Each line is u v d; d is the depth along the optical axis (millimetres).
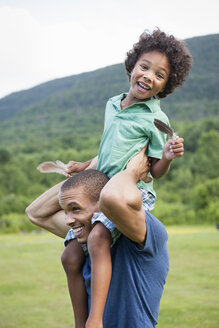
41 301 13984
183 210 71938
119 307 2537
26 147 115750
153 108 2756
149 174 2789
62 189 2592
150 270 2578
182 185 83062
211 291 14484
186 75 2949
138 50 2881
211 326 10234
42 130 168125
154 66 2764
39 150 113750
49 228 3215
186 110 145250
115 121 2762
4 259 24859
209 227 60406
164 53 2783
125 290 2533
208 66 178125
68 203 2549
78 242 2629
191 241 29047
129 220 2336
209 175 84250
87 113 181875
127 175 2469
